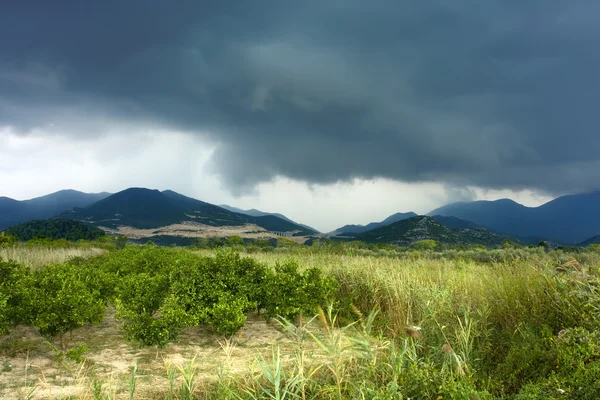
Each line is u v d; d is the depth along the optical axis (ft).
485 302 19.54
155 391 15.03
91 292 27.37
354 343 14.74
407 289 23.91
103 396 13.99
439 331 17.40
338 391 12.31
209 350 21.63
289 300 25.80
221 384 13.94
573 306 15.89
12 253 57.52
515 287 19.56
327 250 72.84
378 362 15.05
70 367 18.04
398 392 11.68
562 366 12.38
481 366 15.07
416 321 20.44
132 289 26.45
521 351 14.48
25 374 16.71
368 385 12.98
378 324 22.30
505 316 18.48
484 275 24.95
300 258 55.16
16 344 21.35
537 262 24.66
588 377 10.52
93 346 22.13
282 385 14.32
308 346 20.26
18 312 20.95
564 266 17.39
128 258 46.44
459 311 19.02
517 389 13.17
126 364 19.04
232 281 27.53
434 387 11.85
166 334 20.75
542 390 11.19
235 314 22.86
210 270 28.17
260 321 28.86
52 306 20.85
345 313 27.07
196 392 14.75
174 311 22.02
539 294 18.13
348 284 30.81
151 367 18.53
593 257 38.14
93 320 22.68
